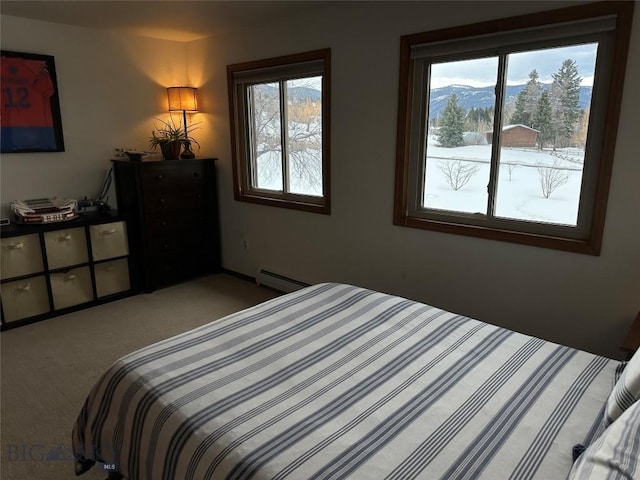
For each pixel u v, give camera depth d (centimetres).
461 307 295
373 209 328
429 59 283
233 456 116
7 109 344
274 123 394
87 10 326
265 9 329
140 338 319
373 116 313
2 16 334
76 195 394
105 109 401
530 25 236
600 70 223
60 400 245
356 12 307
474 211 283
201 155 462
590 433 124
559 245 246
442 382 151
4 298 328
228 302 388
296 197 386
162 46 431
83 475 191
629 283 228
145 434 138
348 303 216
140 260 405
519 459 116
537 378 152
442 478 109
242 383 149
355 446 120
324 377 153
